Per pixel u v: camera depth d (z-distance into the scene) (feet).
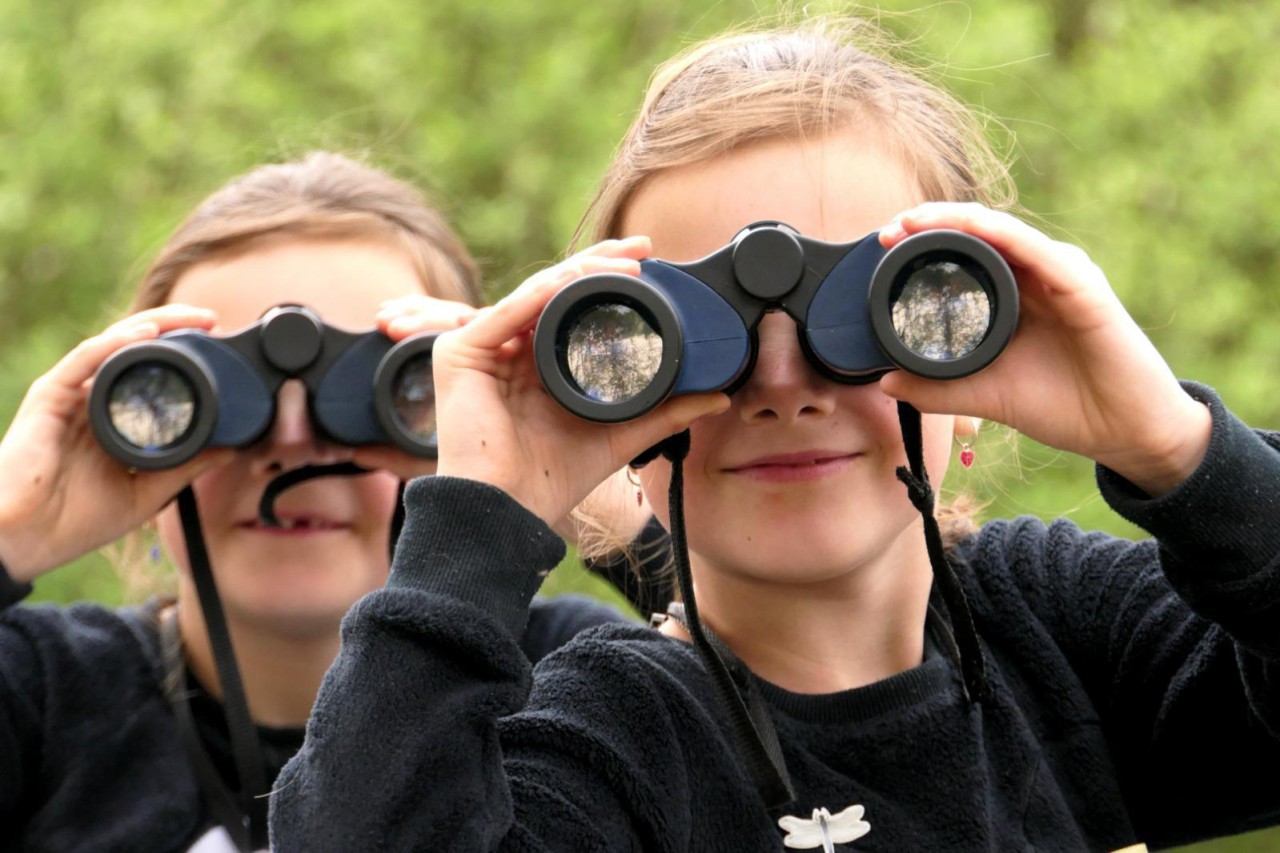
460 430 11.95
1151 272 39.75
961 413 11.81
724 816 12.10
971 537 15.06
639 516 17.88
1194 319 39.55
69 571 37.35
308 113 41.14
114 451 16.14
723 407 12.03
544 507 12.03
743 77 13.73
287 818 10.96
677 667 12.64
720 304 11.94
